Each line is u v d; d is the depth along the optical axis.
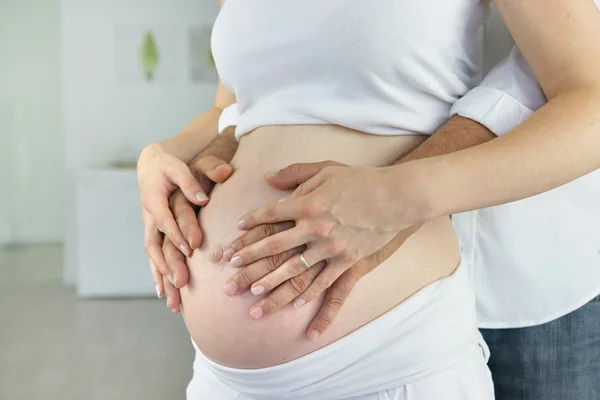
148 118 5.21
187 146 1.08
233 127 1.01
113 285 4.12
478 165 0.65
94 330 3.36
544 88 0.72
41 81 6.87
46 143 6.96
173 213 0.88
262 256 0.71
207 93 5.23
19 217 6.91
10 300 4.06
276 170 0.82
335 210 0.66
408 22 0.76
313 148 0.82
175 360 2.87
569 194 0.97
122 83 5.16
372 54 0.77
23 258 5.84
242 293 0.76
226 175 0.87
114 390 2.49
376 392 0.75
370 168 0.67
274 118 0.85
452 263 0.82
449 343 0.76
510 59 0.81
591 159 0.66
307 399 0.77
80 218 4.09
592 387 1.03
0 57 6.79
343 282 0.71
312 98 0.83
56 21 6.81
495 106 0.76
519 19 0.72
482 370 0.80
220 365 0.81
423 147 0.75
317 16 0.79
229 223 0.81
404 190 0.64
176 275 0.83
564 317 1.01
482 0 0.81
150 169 0.94
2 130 6.85
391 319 0.74
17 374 2.68
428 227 0.80
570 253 0.98
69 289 4.41
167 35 5.15
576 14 0.69
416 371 0.74
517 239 0.99
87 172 4.05
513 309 1.02
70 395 2.44
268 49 0.84
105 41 5.11
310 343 0.74
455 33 0.79
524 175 0.65
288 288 0.71
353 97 0.81
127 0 5.09
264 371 0.76
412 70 0.78
